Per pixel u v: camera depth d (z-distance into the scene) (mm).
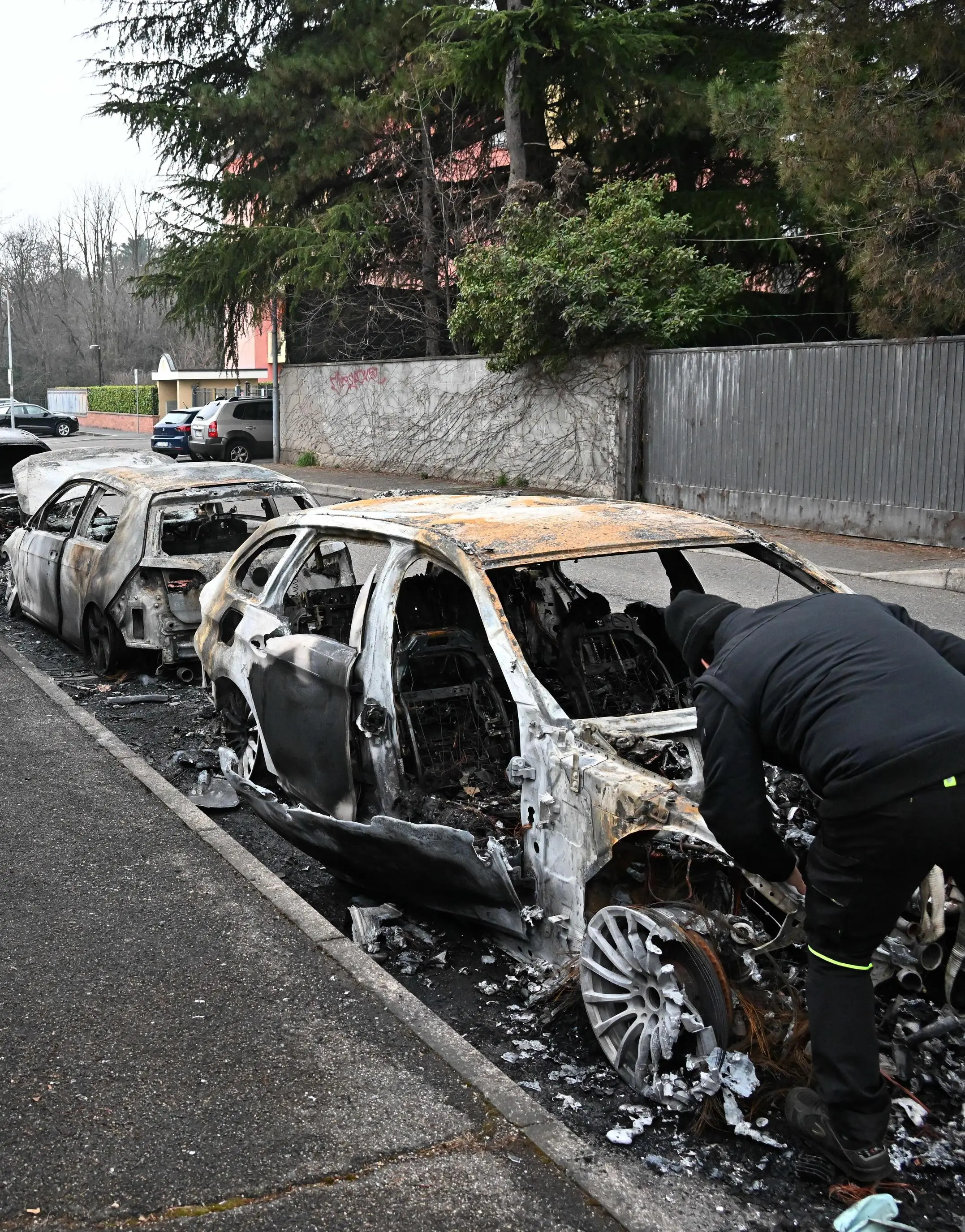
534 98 20359
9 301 80438
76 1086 3361
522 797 3951
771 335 21203
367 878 4871
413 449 23469
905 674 2883
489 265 18891
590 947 3572
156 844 5297
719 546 4625
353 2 24109
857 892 2840
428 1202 2871
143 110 24984
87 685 8758
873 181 12039
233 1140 3107
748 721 3002
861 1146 2916
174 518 9336
